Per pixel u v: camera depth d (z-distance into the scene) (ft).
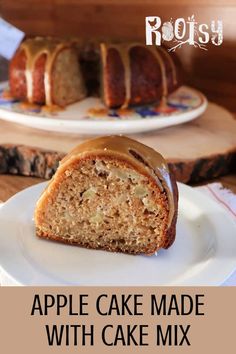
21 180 2.45
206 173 2.47
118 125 2.60
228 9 3.10
